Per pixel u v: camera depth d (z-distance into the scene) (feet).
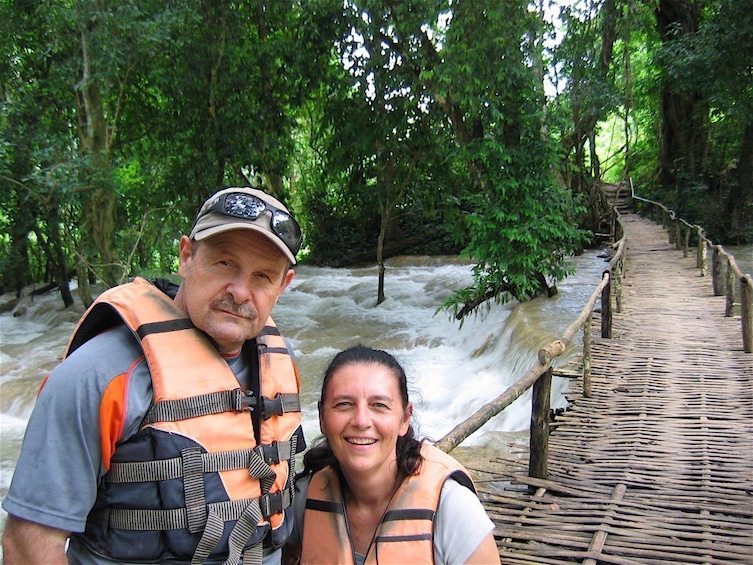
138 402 4.87
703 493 14.06
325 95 45.11
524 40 34.83
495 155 35.12
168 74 40.98
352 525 6.39
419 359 35.88
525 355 28.32
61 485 4.61
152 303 5.31
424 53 37.29
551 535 12.39
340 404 6.08
